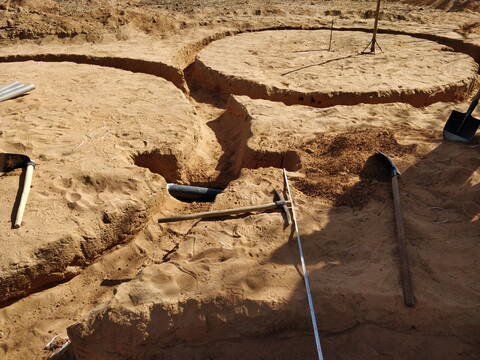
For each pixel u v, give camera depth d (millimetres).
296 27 13039
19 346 3717
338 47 10930
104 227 4480
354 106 7109
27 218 4418
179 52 10609
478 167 4934
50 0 14352
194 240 3998
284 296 3305
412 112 6832
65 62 9555
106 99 7441
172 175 5891
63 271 4219
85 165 5285
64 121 6523
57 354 3562
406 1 17562
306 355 3162
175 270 3604
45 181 4988
